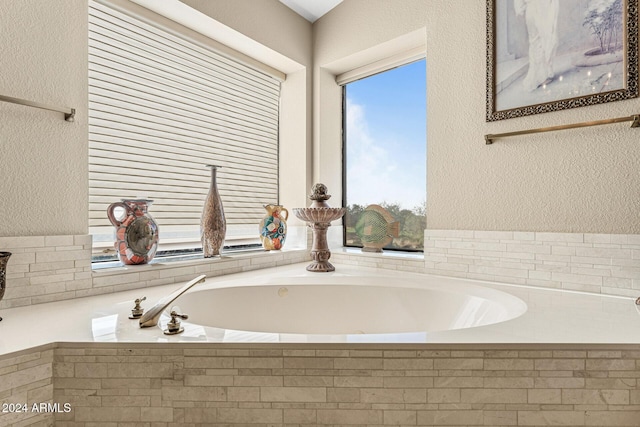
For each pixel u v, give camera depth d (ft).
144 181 6.56
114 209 6.10
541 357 3.17
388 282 6.31
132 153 6.38
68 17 4.95
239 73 8.32
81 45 5.09
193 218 7.40
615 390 3.18
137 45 6.43
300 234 8.99
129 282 5.48
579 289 5.28
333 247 9.35
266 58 8.35
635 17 4.78
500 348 3.16
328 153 9.20
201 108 7.53
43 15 4.69
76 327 3.63
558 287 5.45
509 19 5.89
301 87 8.95
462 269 6.46
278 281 6.37
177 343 3.19
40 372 3.13
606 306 4.50
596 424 3.18
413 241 8.43
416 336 3.36
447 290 5.74
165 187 6.89
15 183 4.43
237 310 5.90
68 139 4.94
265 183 9.02
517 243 5.84
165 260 6.49
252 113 8.66
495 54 6.03
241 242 8.46
